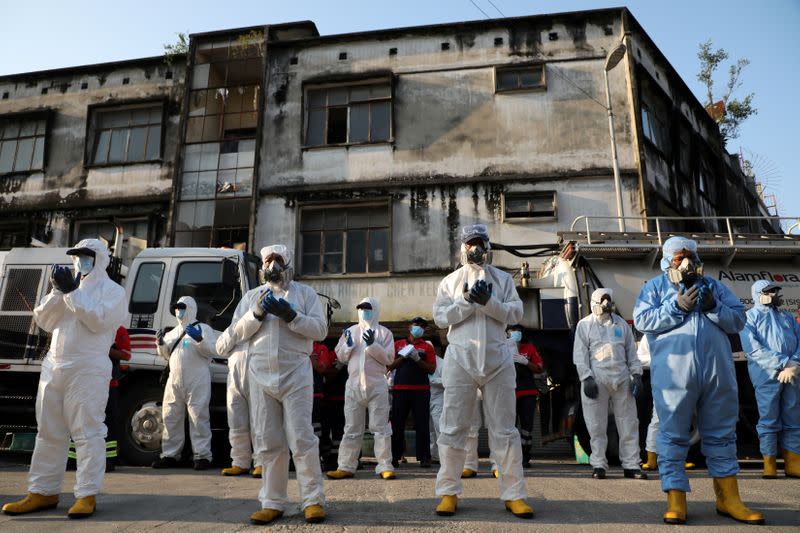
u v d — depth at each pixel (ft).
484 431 34.01
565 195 46.01
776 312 23.12
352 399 21.70
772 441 21.74
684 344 13.69
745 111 74.95
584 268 28.96
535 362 26.48
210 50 53.31
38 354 27.20
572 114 47.52
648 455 24.62
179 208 50.06
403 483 19.49
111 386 22.77
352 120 50.26
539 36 49.37
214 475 21.88
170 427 24.59
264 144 50.29
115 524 12.84
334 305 31.42
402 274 45.78
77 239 52.80
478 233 14.87
